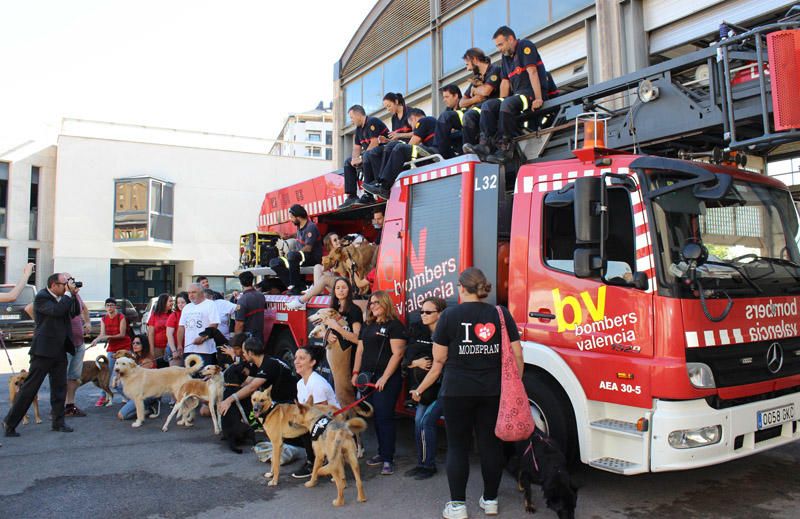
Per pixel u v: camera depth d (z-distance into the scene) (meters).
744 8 8.79
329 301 6.45
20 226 25.73
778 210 5.07
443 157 6.73
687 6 9.53
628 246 4.43
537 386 4.86
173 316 8.78
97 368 8.71
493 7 13.60
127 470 5.63
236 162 29.17
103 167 26.59
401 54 17.27
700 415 4.05
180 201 27.95
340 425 4.80
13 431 6.94
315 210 8.92
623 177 4.44
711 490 4.86
